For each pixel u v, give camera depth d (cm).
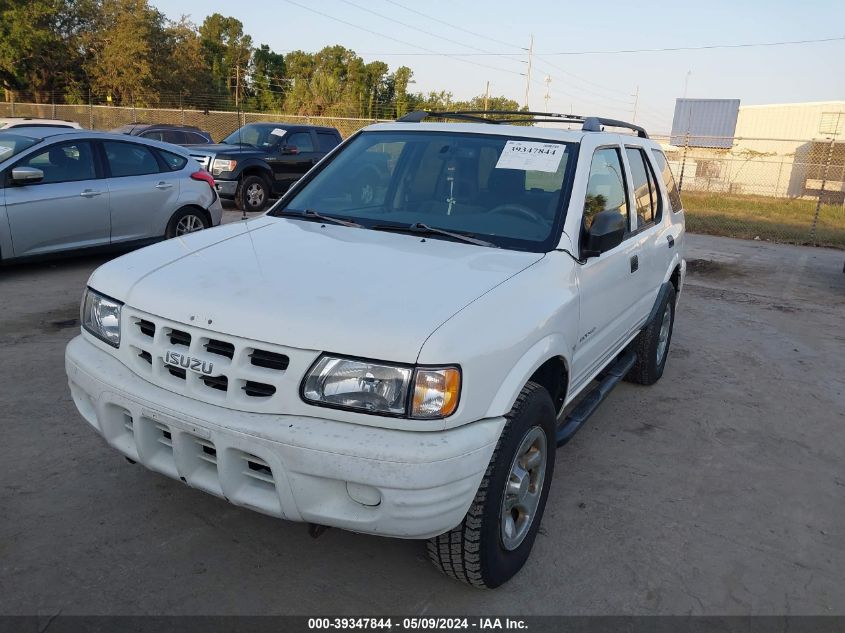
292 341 235
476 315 252
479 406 245
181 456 250
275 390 236
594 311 354
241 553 300
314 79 5753
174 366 250
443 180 370
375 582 288
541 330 282
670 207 544
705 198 2428
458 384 235
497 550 273
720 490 389
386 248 311
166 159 865
